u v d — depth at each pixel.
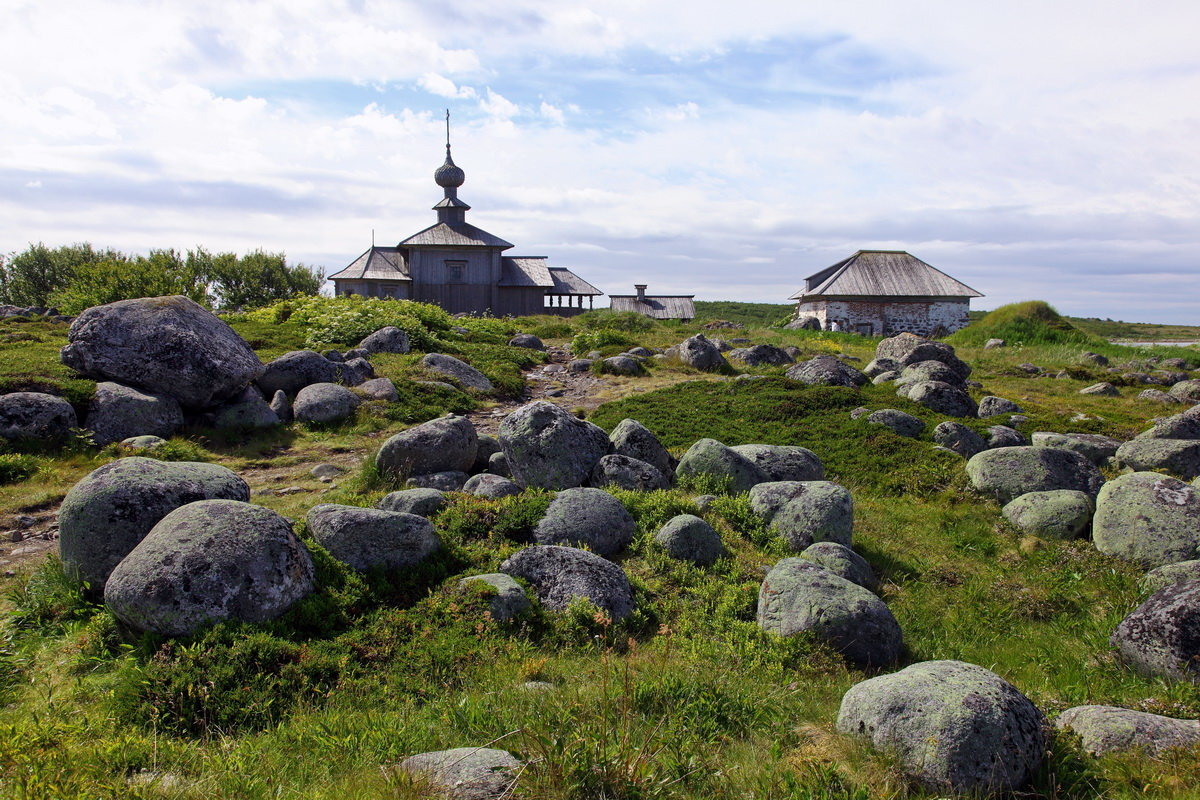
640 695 4.82
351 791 3.73
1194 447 11.01
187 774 4.08
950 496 10.46
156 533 5.76
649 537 8.02
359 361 16.20
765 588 6.69
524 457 9.45
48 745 4.07
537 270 52.00
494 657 5.61
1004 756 4.05
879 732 4.36
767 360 22.30
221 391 12.49
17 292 42.38
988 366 23.45
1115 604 7.44
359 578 6.41
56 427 10.49
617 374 20.02
